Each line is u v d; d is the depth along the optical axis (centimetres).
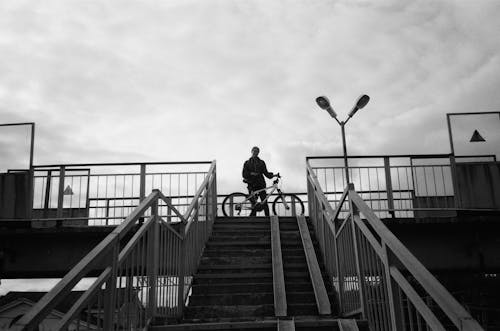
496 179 1000
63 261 978
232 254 812
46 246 984
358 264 462
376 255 399
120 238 351
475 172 1005
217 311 612
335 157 1029
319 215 827
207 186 903
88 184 1013
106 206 1006
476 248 987
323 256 771
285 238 892
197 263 752
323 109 1046
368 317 445
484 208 988
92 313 330
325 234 738
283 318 585
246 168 1223
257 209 1207
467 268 987
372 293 418
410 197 997
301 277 720
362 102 986
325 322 482
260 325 487
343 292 572
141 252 432
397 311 340
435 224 943
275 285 661
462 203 989
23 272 991
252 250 814
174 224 745
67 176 1019
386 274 356
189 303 647
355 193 477
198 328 474
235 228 970
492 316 1054
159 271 490
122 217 961
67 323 261
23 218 998
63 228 933
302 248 840
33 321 217
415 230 991
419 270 276
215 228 976
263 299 650
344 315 554
